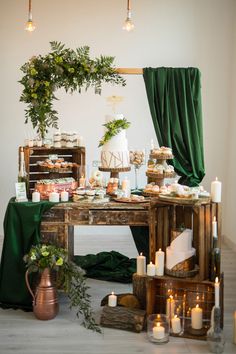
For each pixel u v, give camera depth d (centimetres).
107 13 639
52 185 418
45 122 432
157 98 460
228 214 641
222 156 654
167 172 420
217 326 319
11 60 636
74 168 470
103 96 648
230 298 418
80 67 426
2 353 313
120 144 436
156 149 430
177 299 365
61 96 645
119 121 432
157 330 330
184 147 466
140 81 648
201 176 471
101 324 359
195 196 347
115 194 420
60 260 366
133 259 505
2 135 645
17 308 392
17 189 402
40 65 422
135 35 642
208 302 356
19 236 389
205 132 652
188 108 461
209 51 643
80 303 371
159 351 320
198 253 370
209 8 638
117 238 652
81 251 580
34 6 633
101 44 642
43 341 333
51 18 636
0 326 358
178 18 640
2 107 641
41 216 387
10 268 388
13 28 634
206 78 646
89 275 479
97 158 655
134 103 650
